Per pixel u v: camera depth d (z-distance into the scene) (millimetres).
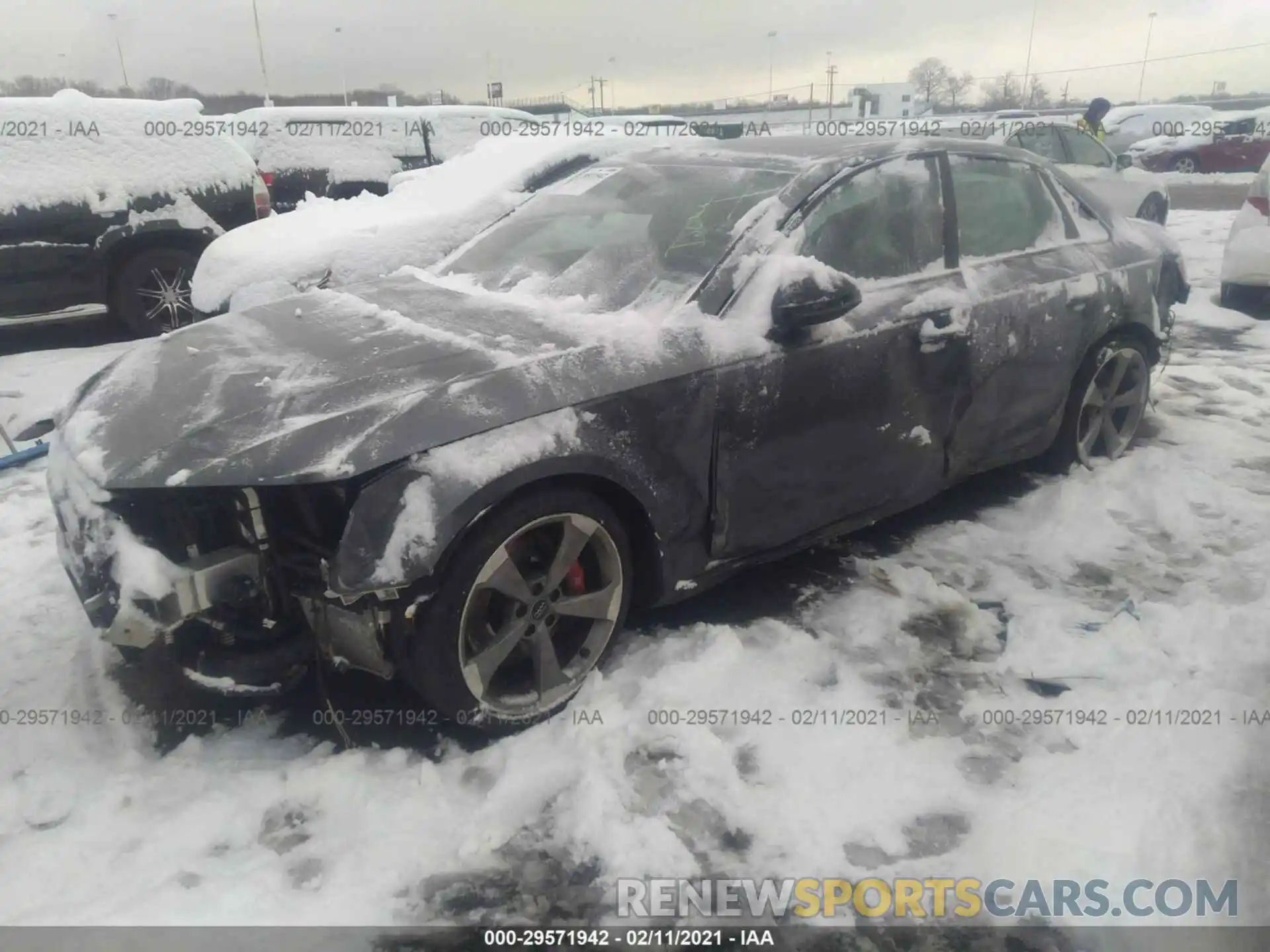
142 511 2479
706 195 3426
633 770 2551
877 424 3309
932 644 3121
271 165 10062
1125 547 3754
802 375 3035
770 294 3010
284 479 2303
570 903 2184
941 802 2443
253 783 2512
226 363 2877
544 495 2572
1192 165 22234
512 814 2416
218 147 7688
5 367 6758
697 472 2875
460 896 2195
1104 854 2258
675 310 2959
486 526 2477
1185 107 26391
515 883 2230
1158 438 4844
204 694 2883
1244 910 2109
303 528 2537
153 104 7480
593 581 2863
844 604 3365
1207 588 3420
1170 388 5660
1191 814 2342
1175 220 13062
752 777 2535
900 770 2553
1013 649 3074
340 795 2465
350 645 2510
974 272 3676
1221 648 2986
